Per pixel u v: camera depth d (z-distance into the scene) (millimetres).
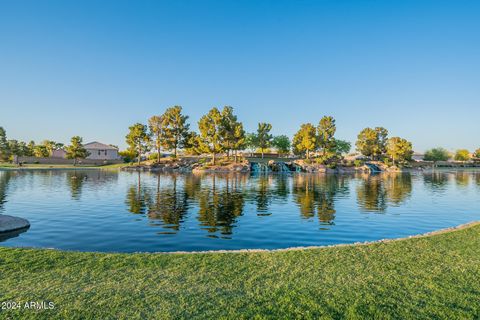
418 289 6465
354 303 5793
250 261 8336
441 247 9828
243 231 14766
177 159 87938
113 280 6895
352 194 30719
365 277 7152
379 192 32938
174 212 19625
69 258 8469
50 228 15016
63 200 24484
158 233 14227
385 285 6668
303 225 16188
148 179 47438
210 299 5930
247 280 6938
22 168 67938
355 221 17375
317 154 116688
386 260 8453
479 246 9945
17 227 14625
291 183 43625
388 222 17297
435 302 5867
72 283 6703
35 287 6469
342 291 6332
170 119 86312
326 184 42688
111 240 12984
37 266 7789
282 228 15461
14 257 8484
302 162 90250
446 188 38312
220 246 12320
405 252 9250
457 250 9477
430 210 21547
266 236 13922
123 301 5816
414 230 15547
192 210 20438
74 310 5465
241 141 83688
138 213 19172
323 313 5418
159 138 86438
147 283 6719
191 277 7102
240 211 20141
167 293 6191
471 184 44562
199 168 77125
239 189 34344
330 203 24172
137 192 30375
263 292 6266
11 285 6570
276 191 32688
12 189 31688
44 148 107750
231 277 7117
